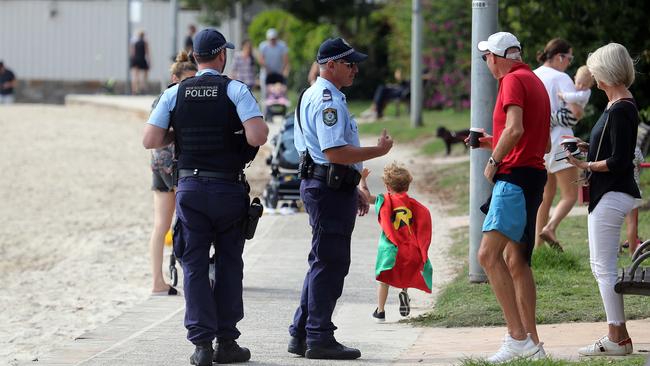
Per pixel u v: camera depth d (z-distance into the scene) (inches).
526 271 892.6
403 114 3708.2
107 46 5088.6
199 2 5123.0
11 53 5064.0
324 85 925.2
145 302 1282.0
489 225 878.4
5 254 1940.2
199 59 941.8
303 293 965.2
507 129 861.2
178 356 973.2
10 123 3496.6
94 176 2691.9
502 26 1998.0
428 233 1101.1
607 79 880.3
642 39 1892.2
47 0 5044.3
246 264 1473.9
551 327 1031.6
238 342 1042.1
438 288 1294.3
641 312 1050.1
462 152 2615.7
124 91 5088.6
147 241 1953.7
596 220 891.4
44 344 1233.4
